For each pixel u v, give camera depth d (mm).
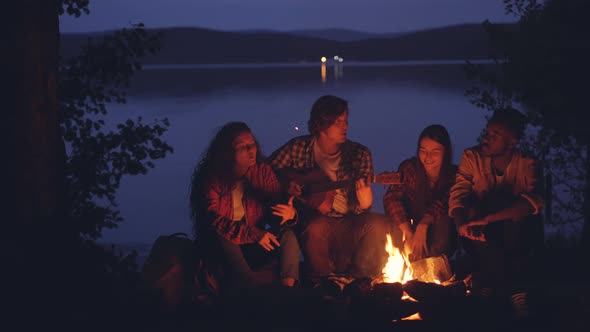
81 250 4145
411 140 27203
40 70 4098
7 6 3965
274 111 47500
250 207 4434
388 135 29016
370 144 25891
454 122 34156
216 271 4383
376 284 3916
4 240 3869
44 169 4141
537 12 6398
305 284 4531
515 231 4391
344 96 60562
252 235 4234
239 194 4426
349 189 4719
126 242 12648
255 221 4465
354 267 4602
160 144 4969
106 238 13133
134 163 4879
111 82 5102
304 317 3932
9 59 3977
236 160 4324
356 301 3896
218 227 4242
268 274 4406
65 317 3740
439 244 4633
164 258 4293
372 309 3811
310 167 4758
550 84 6254
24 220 4035
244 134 4328
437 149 4578
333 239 4652
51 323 3699
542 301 3816
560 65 6207
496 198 4555
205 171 4363
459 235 4680
